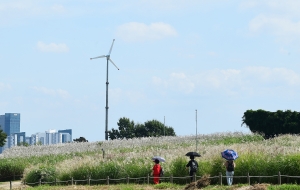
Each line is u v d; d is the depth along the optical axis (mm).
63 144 118062
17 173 83375
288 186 38469
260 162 45812
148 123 164375
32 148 114812
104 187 50031
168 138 103438
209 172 48000
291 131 108812
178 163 50938
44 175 63375
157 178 49625
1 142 142500
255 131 111875
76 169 59875
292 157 44750
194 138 98562
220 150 52438
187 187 43625
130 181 54219
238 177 45656
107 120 126438
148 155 60125
